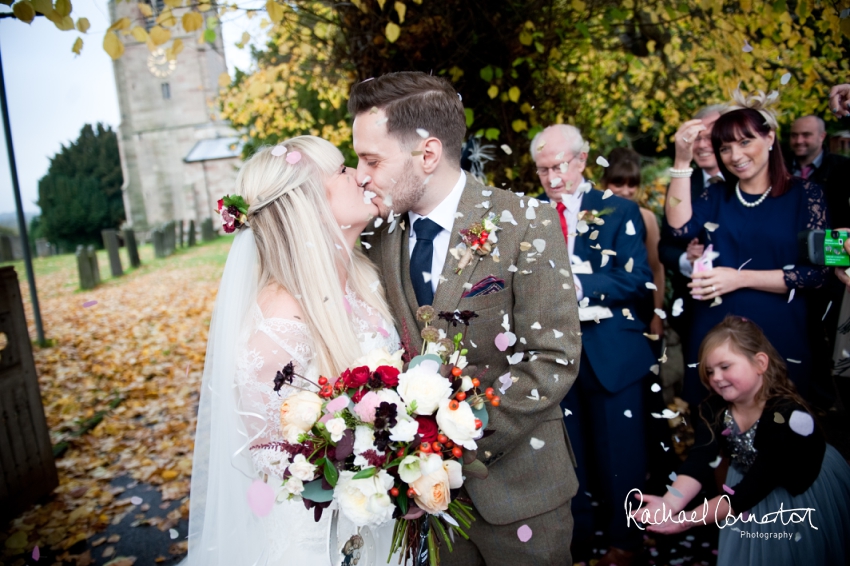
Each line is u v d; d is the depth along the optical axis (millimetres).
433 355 1387
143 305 9281
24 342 3195
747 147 2256
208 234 20203
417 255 1654
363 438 1244
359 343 1636
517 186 3504
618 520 2299
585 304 2234
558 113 3652
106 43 2154
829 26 2484
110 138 35000
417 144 1541
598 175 4129
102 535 2898
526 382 1539
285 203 1588
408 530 1453
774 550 1886
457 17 3090
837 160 3061
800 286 2211
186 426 4230
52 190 29688
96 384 5332
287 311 1527
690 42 3721
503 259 1574
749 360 1945
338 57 3445
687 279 2727
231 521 1522
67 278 12906
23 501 3109
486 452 1550
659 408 2672
